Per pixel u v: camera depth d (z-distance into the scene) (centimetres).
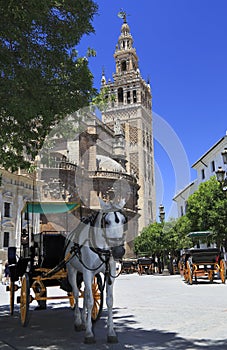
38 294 877
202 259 2217
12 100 809
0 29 804
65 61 948
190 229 3019
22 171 3962
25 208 944
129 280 2978
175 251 4194
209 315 985
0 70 835
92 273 681
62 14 912
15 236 3825
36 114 881
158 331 788
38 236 892
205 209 2859
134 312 1081
